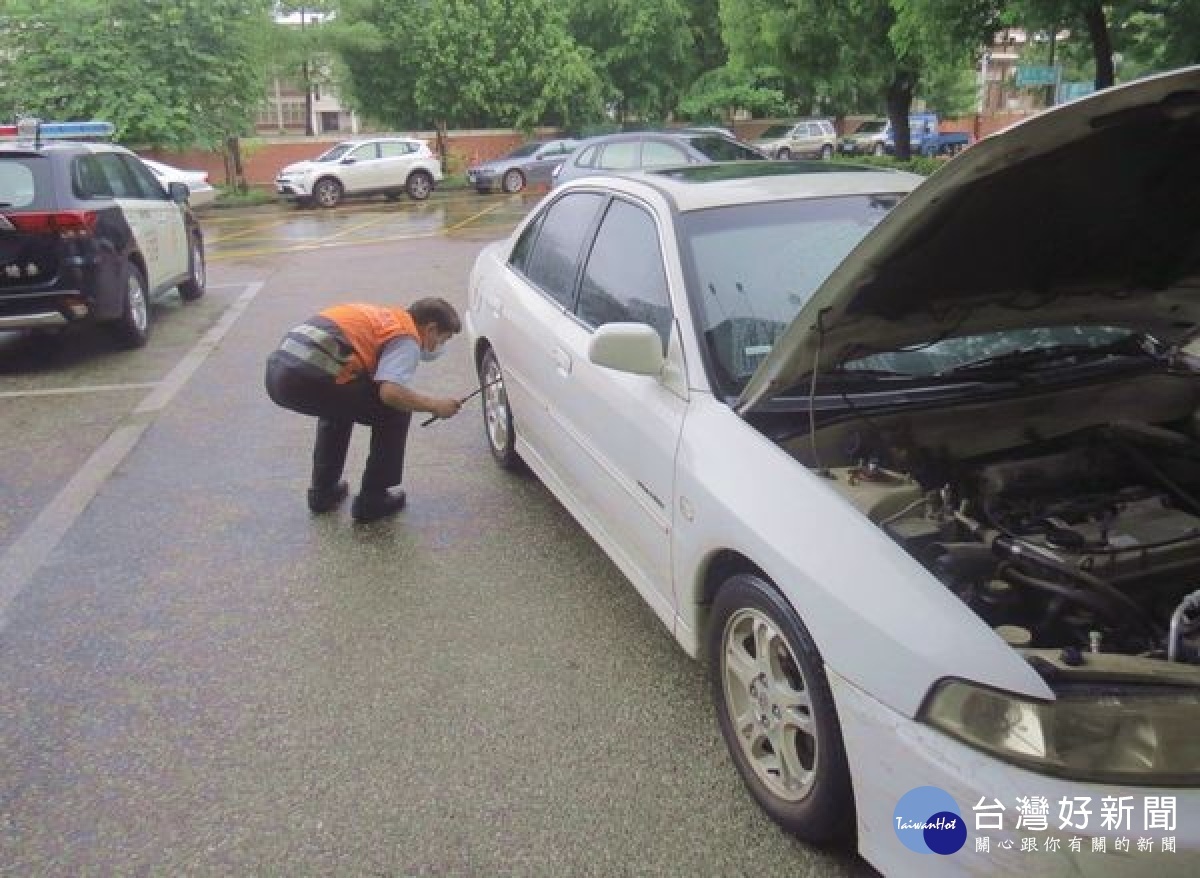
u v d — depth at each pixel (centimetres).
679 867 263
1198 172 246
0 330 796
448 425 644
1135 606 239
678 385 321
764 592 262
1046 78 1667
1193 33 1177
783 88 4200
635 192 401
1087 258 285
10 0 2445
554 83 3338
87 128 927
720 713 297
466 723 329
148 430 649
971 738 205
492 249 582
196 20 2580
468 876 263
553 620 396
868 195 385
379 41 3195
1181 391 345
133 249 884
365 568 445
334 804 292
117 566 452
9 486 555
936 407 316
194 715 338
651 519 329
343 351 454
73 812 292
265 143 3331
